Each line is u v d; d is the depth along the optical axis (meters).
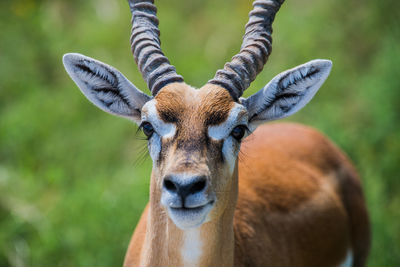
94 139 17.53
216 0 24.05
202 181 7.04
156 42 8.59
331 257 11.27
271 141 11.69
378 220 14.25
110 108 8.73
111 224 13.43
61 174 15.62
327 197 11.34
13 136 17.14
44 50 20.55
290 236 10.43
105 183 15.38
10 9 21.69
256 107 8.59
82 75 8.62
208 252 7.92
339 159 12.36
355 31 21.00
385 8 20.77
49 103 18.52
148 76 8.33
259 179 10.65
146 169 15.73
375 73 18.62
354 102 19.02
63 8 23.05
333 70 19.73
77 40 21.16
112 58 20.62
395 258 13.86
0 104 19.11
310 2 22.89
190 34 22.48
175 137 7.45
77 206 14.17
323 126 16.73
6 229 14.08
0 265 13.47
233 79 8.11
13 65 20.02
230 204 8.08
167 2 23.88
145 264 8.40
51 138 17.44
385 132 16.92
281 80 8.53
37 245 13.70
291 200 10.72
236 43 21.52
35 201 15.09
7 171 15.82
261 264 9.56
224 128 7.60
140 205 13.87
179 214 7.13
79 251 13.19
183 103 7.68
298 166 11.39
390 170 15.99
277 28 21.47
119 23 22.03
